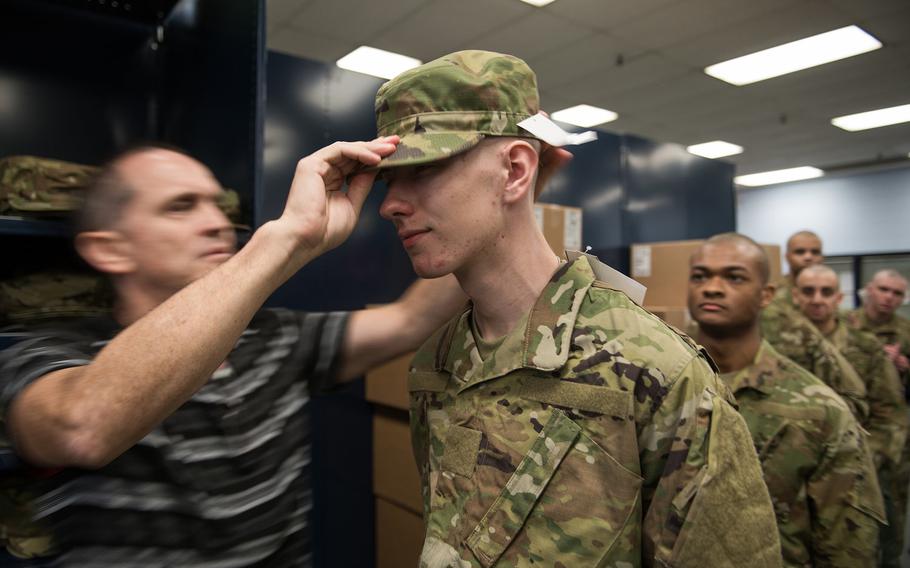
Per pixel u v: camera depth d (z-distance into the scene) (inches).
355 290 79.8
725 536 22.7
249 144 51.1
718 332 49.3
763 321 87.4
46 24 59.3
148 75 65.1
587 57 166.2
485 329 29.4
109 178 30.3
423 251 25.2
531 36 153.1
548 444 25.4
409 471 72.1
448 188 24.3
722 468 23.0
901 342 117.5
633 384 24.8
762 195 382.3
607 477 24.4
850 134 248.2
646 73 178.7
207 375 21.0
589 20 144.1
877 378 94.0
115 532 25.7
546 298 27.5
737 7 138.0
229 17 53.8
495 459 26.3
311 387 35.7
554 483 25.0
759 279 48.1
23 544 33.2
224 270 21.9
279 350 33.9
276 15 142.9
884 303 118.3
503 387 27.5
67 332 28.1
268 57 73.6
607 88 191.6
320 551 76.0
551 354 26.1
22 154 57.7
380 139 25.0
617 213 121.3
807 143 263.0
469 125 24.4
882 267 303.6
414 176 25.1
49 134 59.2
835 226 345.7
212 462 28.6
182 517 27.3
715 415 23.7
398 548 74.1
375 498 79.2
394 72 179.5
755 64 171.5
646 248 114.5
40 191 43.3
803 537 43.4
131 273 30.3
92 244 30.2
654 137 251.6
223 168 54.6
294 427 33.4
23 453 21.8
